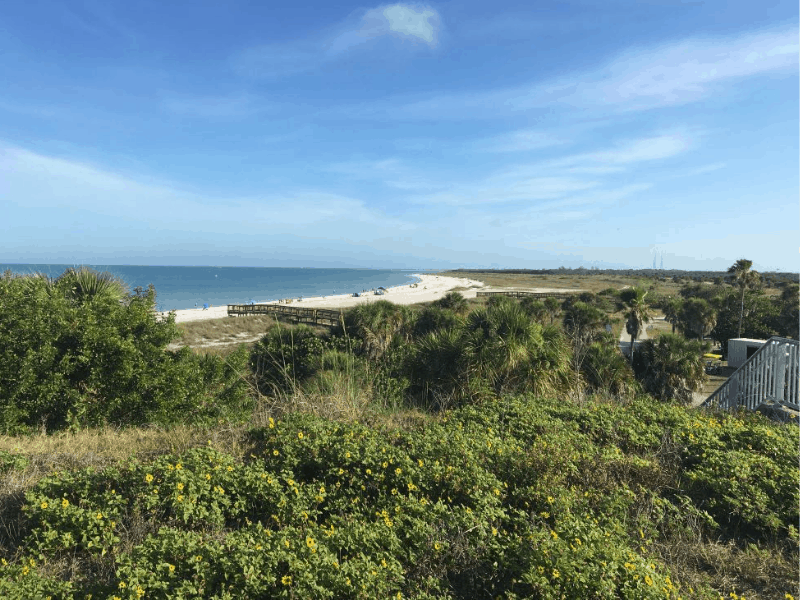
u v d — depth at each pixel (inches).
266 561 126.3
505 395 334.0
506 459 200.4
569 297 2556.6
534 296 2490.2
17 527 158.2
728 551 161.9
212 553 128.8
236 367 433.1
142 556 130.0
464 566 142.5
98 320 349.4
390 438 227.0
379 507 169.5
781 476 195.0
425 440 214.8
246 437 237.5
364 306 767.7
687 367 777.6
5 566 128.3
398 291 3678.6
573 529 148.6
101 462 208.5
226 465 181.5
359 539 141.6
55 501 155.3
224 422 275.4
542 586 125.3
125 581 122.7
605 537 146.5
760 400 360.2
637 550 157.3
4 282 344.5
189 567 127.3
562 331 427.5
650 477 204.1
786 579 145.3
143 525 154.2
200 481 167.3
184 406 352.8
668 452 225.1
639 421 262.4
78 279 416.5
